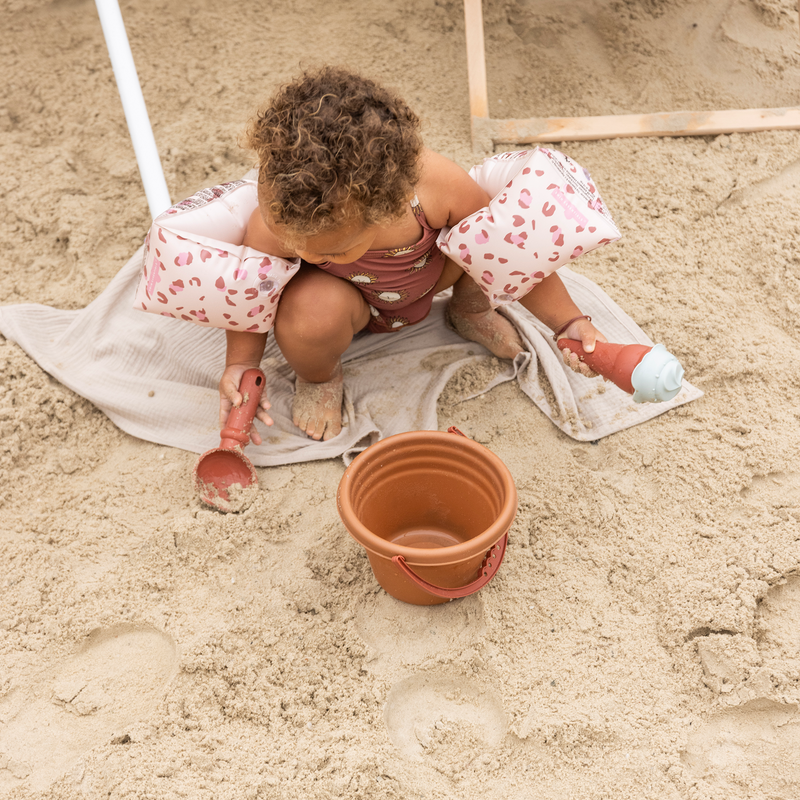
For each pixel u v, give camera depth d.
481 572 1.63
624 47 3.15
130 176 2.73
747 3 3.27
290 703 1.61
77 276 2.46
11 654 1.69
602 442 2.07
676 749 1.53
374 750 1.54
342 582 1.80
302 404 2.10
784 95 2.97
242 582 1.81
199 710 1.60
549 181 1.72
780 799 1.46
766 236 2.51
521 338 2.23
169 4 3.34
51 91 3.01
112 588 1.79
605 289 2.41
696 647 1.66
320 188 1.34
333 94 1.40
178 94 3.02
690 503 1.92
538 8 3.27
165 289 1.80
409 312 2.12
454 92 3.02
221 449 1.92
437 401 2.15
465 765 1.54
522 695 1.60
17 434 2.08
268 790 1.48
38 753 1.55
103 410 2.16
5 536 1.92
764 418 2.07
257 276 1.77
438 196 1.75
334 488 1.99
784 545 1.79
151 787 1.48
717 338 2.26
